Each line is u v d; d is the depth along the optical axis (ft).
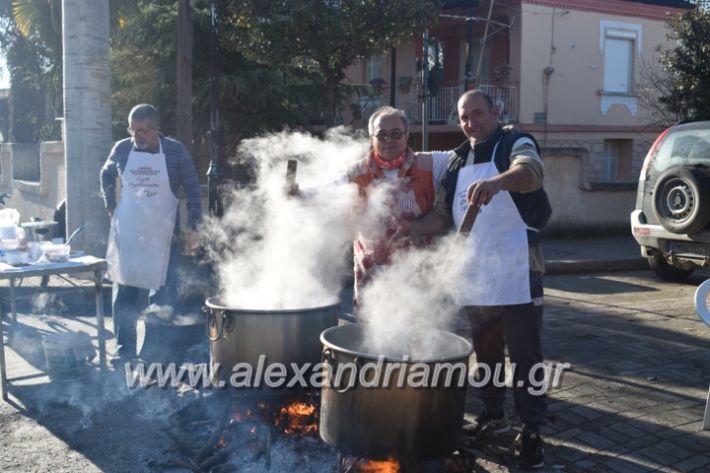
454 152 11.87
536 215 11.18
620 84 57.41
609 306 23.32
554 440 12.28
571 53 54.39
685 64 44.47
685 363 16.47
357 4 33.99
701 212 24.57
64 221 27.35
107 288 23.93
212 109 24.41
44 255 15.72
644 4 57.06
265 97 39.68
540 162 10.39
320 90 42.65
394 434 9.65
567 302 24.12
